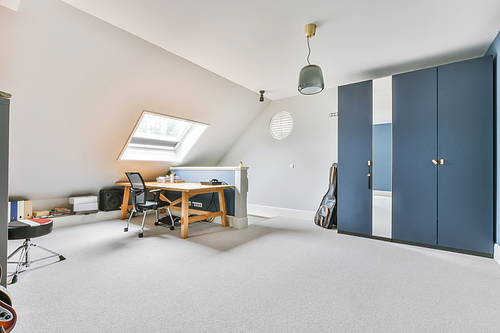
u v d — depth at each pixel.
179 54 2.84
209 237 3.28
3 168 1.43
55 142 3.18
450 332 1.38
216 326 1.42
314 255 2.59
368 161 3.26
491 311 1.58
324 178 4.38
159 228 3.79
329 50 2.74
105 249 2.78
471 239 2.62
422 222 2.88
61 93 2.75
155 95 3.52
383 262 2.40
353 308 1.61
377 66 3.19
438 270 2.21
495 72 2.51
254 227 3.86
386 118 3.15
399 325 1.44
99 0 1.88
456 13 2.04
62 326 1.41
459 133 2.67
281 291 1.83
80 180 3.98
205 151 5.39
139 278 2.04
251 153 5.46
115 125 3.54
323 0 1.88
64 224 3.85
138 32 2.35
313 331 1.39
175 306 1.63
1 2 1.79
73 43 2.42
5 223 1.43
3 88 2.39
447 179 2.74
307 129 4.61
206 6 1.95
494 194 2.54
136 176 3.42
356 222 3.35
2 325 0.94
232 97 4.45
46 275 2.09
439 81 2.79
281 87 4.12
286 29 2.30
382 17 2.10
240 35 2.41
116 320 1.47
